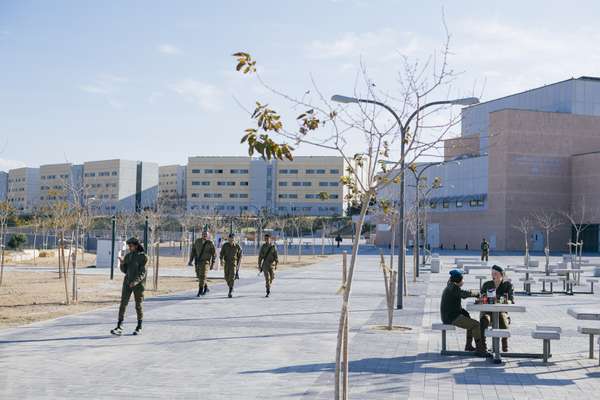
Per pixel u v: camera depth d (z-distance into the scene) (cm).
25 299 1845
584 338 1303
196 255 2020
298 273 3316
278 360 1022
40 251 4847
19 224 7756
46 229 5672
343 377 646
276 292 2177
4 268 3447
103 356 1034
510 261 4859
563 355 1109
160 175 17325
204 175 14000
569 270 2362
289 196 13650
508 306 1033
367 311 1692
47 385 835
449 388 858
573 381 910
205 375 910
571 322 1544
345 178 819
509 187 7569
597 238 7406
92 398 775
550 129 7712
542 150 7681
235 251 1981
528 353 1095
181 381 870
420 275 3272
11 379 866
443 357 1074
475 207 8031
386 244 8894
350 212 11912
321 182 13525
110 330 1287
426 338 1261
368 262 4619
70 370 927
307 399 786
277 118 642
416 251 2880
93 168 14850
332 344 1173
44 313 1547
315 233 11688
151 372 923
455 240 8381
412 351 1126
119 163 14412
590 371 979
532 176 7638
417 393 829
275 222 8050
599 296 2266
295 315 1566
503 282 1151
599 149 7881
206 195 13975
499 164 7644
